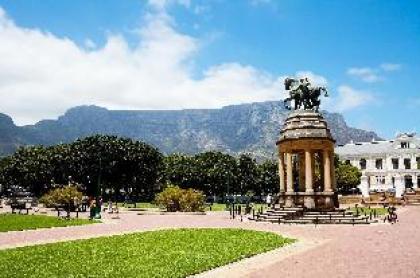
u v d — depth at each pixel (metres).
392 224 48.19
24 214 64.12
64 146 124.38
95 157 116.06
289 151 59.06
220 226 45.91
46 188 126.81
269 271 20.06
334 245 29.36
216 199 142.00
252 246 28.81
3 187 142.88
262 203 119.62
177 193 74.69
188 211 74.12
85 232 39.12
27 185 129.50
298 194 57.78
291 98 61.94
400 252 25.41
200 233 37.56
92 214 56.62
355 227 44.81
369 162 177.62
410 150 172.12
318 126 58.69
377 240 32.06
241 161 143.88
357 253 25.27
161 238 33.94
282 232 39.28
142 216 63.59
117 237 34.69
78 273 20.11
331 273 19.31
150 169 123.38
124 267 21.58
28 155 129.88
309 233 38.31
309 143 57.91
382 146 179.25
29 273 20.03
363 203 99.38
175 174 136.00
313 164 59.38
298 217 52.28
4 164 143.12
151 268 21.23
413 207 91.50
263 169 142.50
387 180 173.12
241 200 126.25
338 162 140.50
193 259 23.77
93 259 24.02
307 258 23.69
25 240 32.94
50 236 35.75
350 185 136.50
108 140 120.25
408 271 19.52
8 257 24.48
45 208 82.88
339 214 52.81
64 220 52.75
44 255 25.33
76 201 71.06
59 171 120.31
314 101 61.41
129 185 125.88
